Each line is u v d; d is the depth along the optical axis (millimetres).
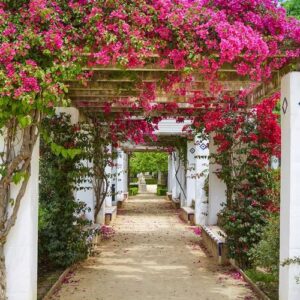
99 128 10188
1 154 5160
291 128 5207
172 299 6383
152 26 4762
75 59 4781
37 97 4734
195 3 4793
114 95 7418
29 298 5293
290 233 5219
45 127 7074
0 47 4527
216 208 11000
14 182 5137
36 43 4586
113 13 4633
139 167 32875
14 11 4723
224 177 8461
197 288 6973
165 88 6094
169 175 27438
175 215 18125
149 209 20781
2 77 4508
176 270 8203
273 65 5152
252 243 7754
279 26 4969
